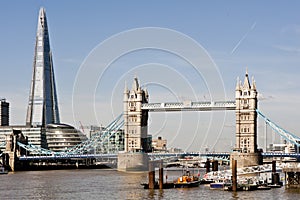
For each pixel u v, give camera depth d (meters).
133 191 185.75
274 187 195.62
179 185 196.25
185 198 166.00
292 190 186.62
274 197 167.12
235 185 185.12
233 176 186.00
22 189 195.75
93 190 190.38
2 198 166.88
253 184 191.38
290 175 195.62
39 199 164.50
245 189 186.50
